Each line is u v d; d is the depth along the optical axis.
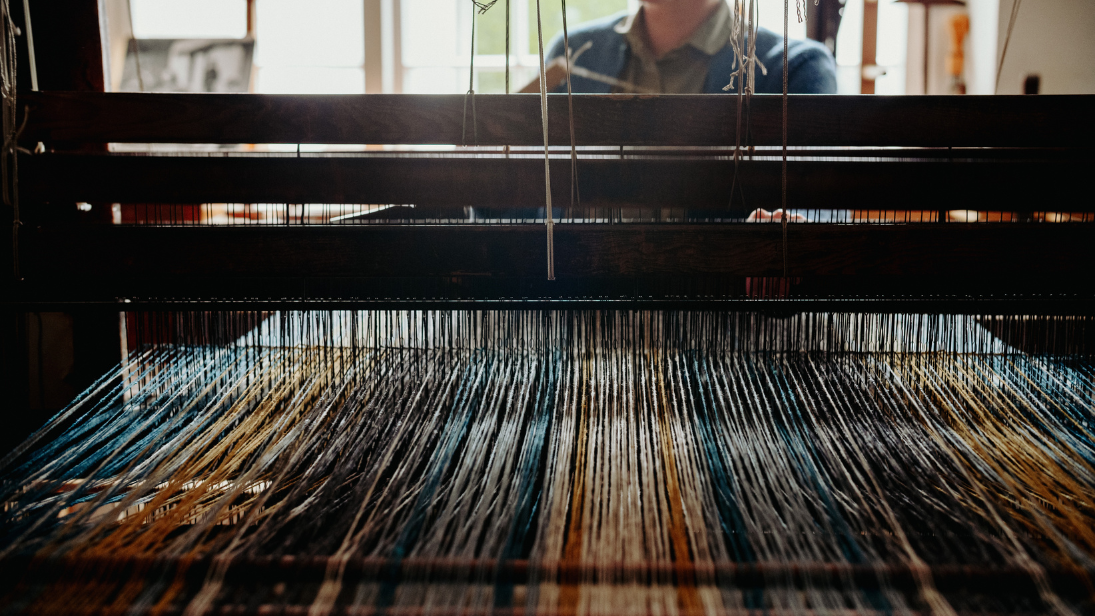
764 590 0.79
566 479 1.01
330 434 1.15
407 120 1.14
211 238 1.15
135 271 1.15
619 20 2.72
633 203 1.19
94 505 0.98
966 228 1.13
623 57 2.64
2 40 1.07
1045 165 1.17
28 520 0.94
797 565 0.80
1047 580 0.78
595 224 1.17
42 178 1.15
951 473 1.05
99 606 0.77
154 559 0.82
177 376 1.32
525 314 1.37
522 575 0.80
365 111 1.14
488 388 1.28
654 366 1.34
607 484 1.00
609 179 1.18
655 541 0.87
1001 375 1.32
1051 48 2.92
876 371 1.33
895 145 1.14
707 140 1.14
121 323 1.39
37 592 0.79
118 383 1.35
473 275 1.17
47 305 1.19
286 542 0.87
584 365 1.35
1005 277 1.20
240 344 1.39
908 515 0.96
